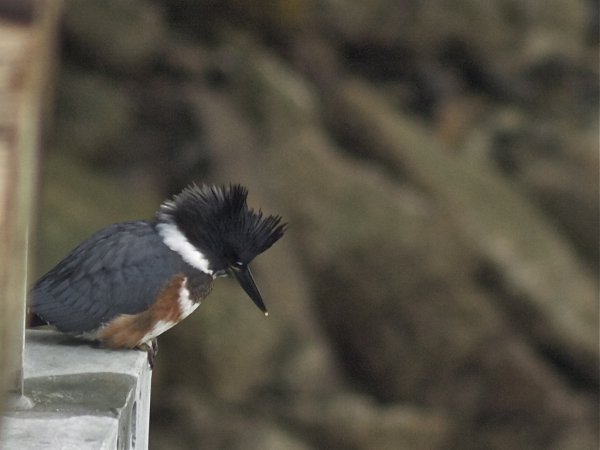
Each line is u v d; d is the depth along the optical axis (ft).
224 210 19.26
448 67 69.36
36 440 13.51
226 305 41.73
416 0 67.05
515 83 70.23
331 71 61.72
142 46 52.16
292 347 43.09
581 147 65.98
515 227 55.77
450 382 47.70
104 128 48.11
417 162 56.49
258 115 53.83
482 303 49.16
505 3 72.02
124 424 15.28
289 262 46.80
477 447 46.75
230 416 40.06
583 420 48.08
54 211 40.34
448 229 51.55
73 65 50.88
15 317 8.08
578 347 52.16
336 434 41.93
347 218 49.78
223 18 59.41
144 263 18.69
